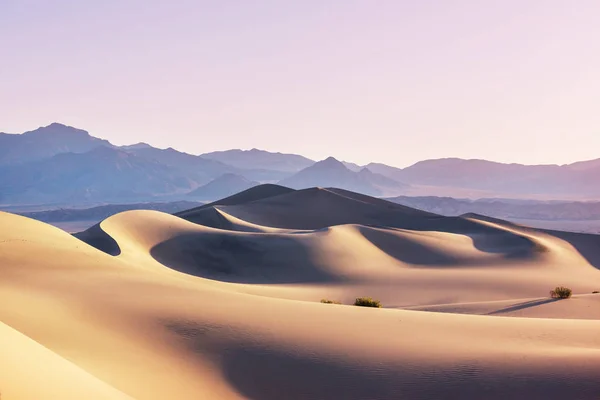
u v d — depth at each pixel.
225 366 19.31
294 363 19.34
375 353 19.89
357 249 83.62
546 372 16.73
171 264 71.56
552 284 67.44
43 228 46.16
